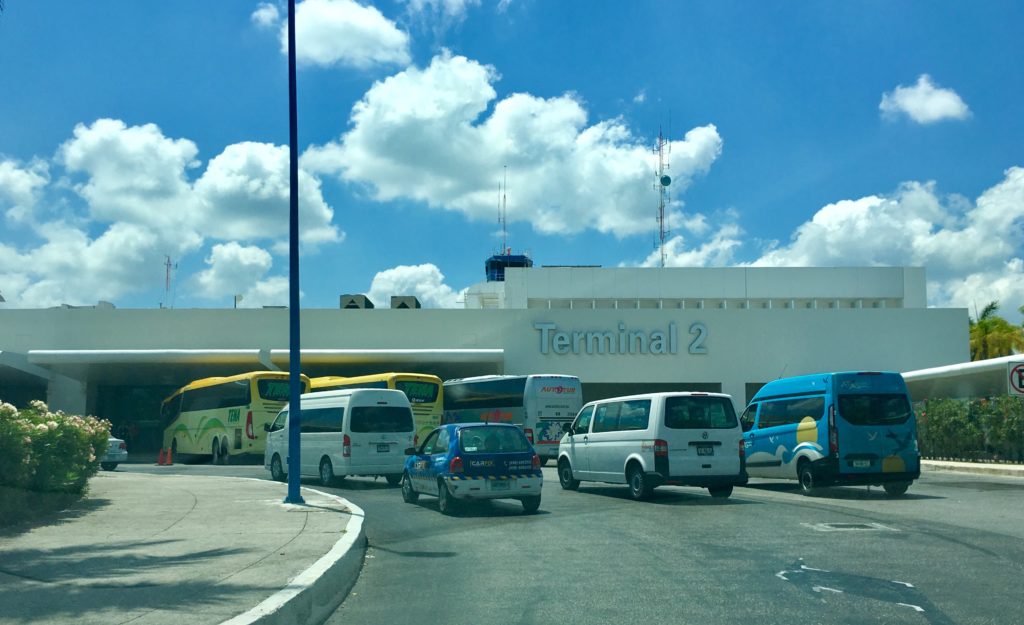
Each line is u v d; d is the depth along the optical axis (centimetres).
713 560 980
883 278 5759
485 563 988
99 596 692
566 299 5612
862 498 1730
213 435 3488
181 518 1218
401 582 884
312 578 746
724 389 4250
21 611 641
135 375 4625
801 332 4281
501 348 4319
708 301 5669
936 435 3091
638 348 4275
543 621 702
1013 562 952
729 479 1698
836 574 886
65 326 4431
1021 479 2281
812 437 1794
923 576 873
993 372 2955
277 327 4422
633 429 1745
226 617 621
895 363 4269
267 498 1526
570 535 1212
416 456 1692
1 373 4188
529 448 1555
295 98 1496
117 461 2916
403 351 4050
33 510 1233
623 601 770
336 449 2117
